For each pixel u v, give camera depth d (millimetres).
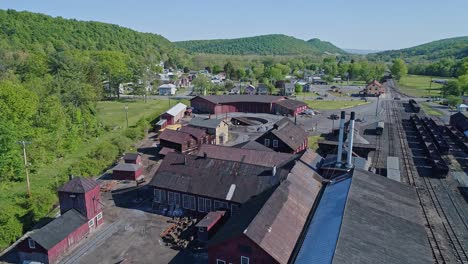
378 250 30625
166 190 48469
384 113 120062
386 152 75125
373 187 43938
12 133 57875
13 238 41250
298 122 105562
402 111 124250
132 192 54688
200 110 124062
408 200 42719
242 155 57562
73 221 40438
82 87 97750
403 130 95562
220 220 42688
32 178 59875
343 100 149250
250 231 32438
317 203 42312
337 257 28375
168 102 137750
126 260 37250
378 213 37469
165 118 97625
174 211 47688
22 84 91750
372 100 149500
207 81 165375
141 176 60906
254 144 67062
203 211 47031
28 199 47875
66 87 94812
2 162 55750
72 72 116250
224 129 85688
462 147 78125
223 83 194500
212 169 49125
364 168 54469
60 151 70688
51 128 73500
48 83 94688
